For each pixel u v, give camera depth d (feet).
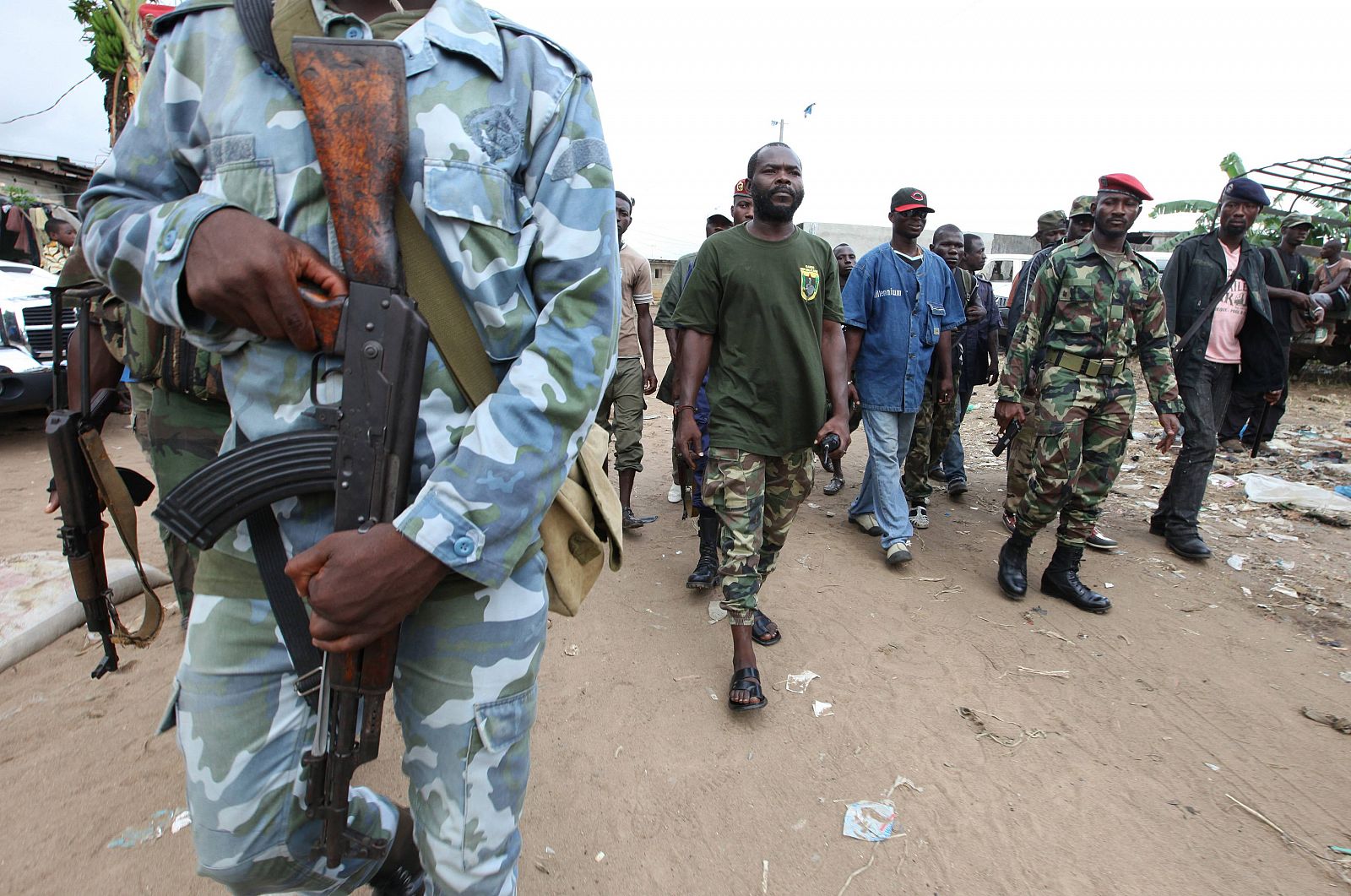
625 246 15.11
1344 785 7.93
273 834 3.81
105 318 6.05
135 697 8.63
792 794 7.64
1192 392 13.69
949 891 6.54
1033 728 8.79
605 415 14.96
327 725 3.61
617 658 10.07
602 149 3.73
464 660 3.84
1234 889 6.62
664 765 8.01
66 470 5.61
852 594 12.15
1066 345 11.30
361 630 3.28
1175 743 8.56
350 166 3.15
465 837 3.97
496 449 3.35
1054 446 11.23
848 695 9.36
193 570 7.17
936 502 17.22
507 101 3.49
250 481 3.40
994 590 12.41
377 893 5.21
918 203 13.10
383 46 3.16
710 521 12.14
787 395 9.05
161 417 5.52
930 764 8.12
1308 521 15.58
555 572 4.38
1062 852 6.97
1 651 9.05
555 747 8.24
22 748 7.72
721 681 9.61
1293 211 35.06
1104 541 14.10
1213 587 12.60
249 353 3.50
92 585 5.85
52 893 6.07
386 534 3.20
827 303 9.68
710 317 9.46
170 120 3.49
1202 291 13.88
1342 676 9.96
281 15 3.27
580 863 6.70
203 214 3.13
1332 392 29.81
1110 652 10.51
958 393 17.13
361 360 3.26
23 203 41.19
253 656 3.70
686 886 6.52
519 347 3.71
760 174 9.02
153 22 3.54
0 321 18.12
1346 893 6.59
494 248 3.45
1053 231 19.19
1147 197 11.00
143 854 6.47
